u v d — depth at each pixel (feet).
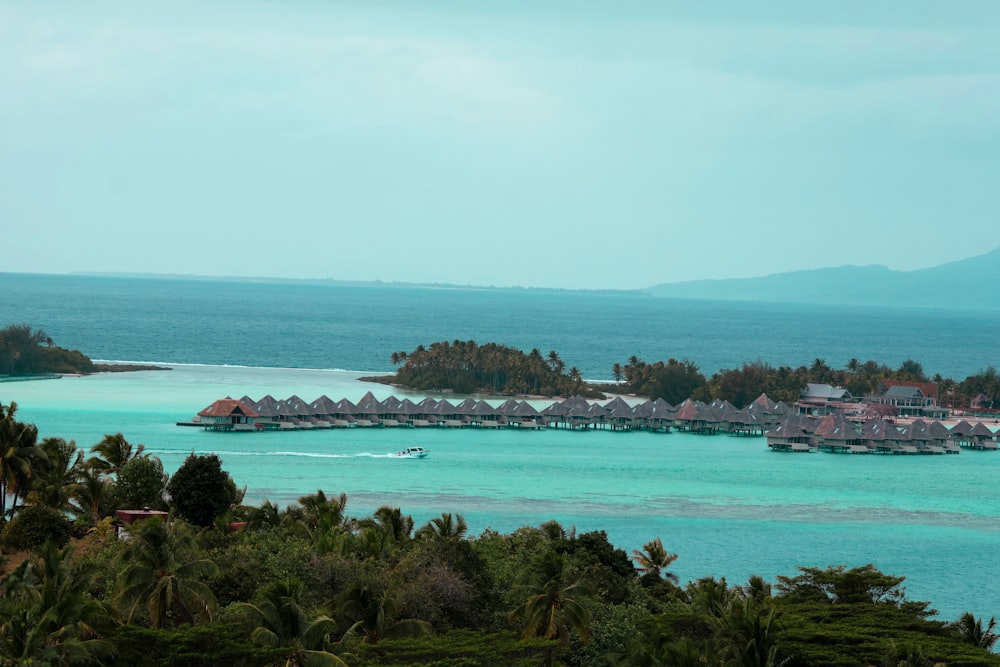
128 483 337.31
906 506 516.32
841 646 243.40
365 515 435.53
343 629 221.46
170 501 346.95
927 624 265.75
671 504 495.00
